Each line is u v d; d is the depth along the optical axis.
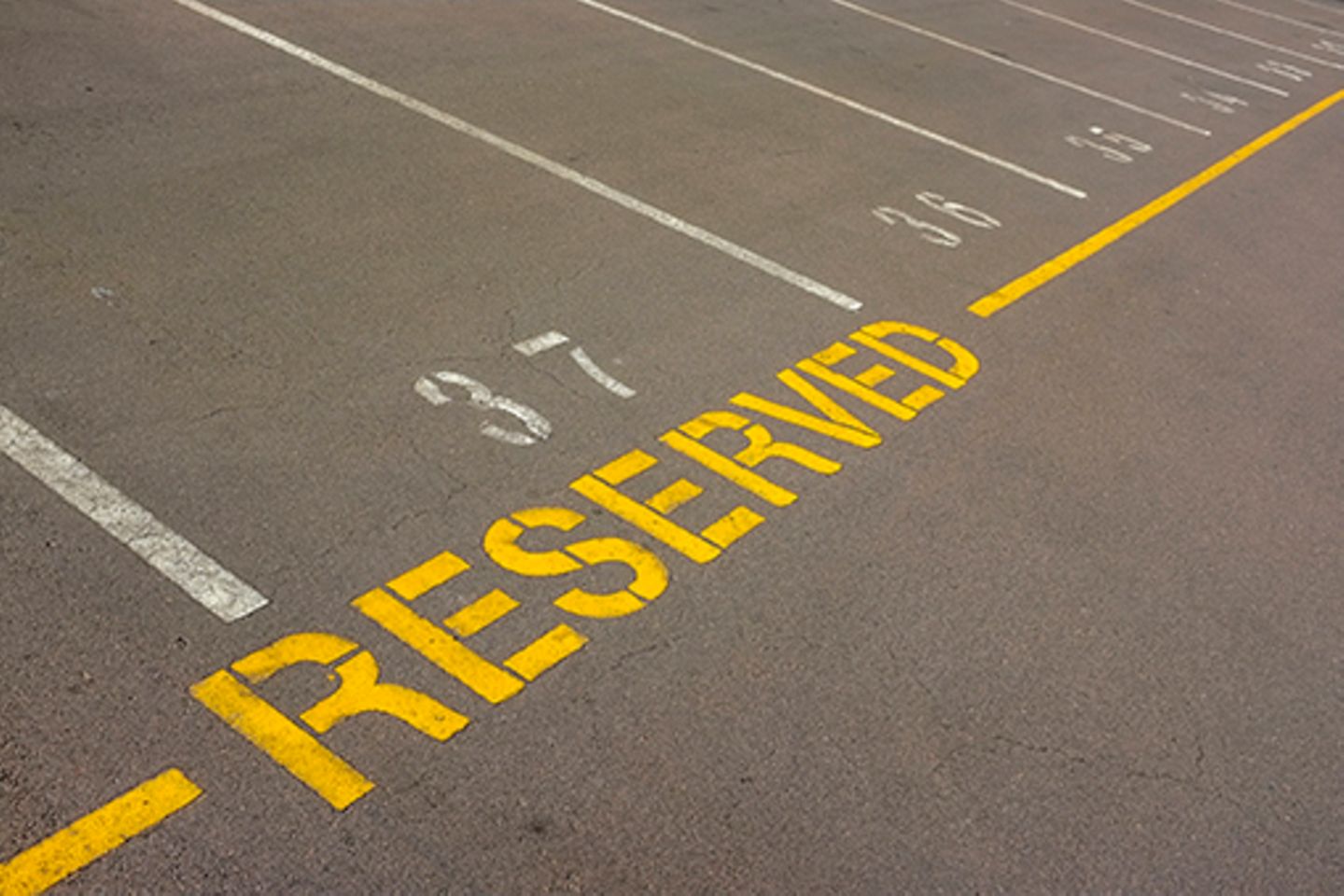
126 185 7.29
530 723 4.46
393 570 4.99
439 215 7.81
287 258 6.95
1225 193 12.06
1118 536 6.21
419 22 11.06
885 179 10.20
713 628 5.05
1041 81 14.41
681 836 4.16
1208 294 9.47
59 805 3.83
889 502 6.07
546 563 5.21
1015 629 5.41
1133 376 7.89
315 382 5.99
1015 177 11.04
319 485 5.34
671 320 7.26
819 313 7.77
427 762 4.23
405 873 3.86
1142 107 14.48
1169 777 4.82
